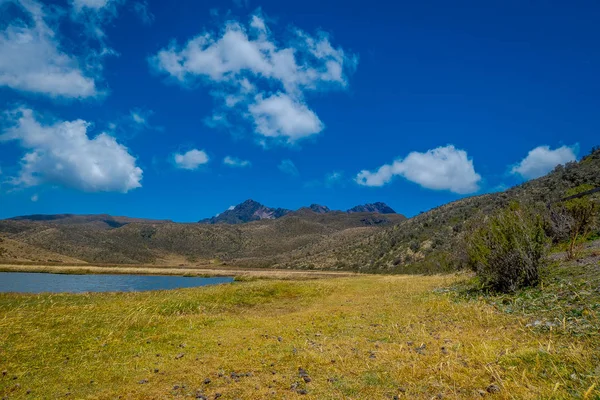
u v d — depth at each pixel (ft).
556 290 35.83
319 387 19.89
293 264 365.40
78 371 25.68
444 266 112.57
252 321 44.21
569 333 23.82
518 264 42.42
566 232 55.62
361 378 20.68
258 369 23.95
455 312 37.88
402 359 23.40
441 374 19.67
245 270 331.57
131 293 69.56
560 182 146.51
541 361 19.58
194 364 26.22
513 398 15.94
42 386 22.93
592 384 15.55
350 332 34.37
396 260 220.84
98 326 38.78
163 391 20.84
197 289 77.15
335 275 218.79
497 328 28.71
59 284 170.40
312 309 54.19
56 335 34.78
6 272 248.73
